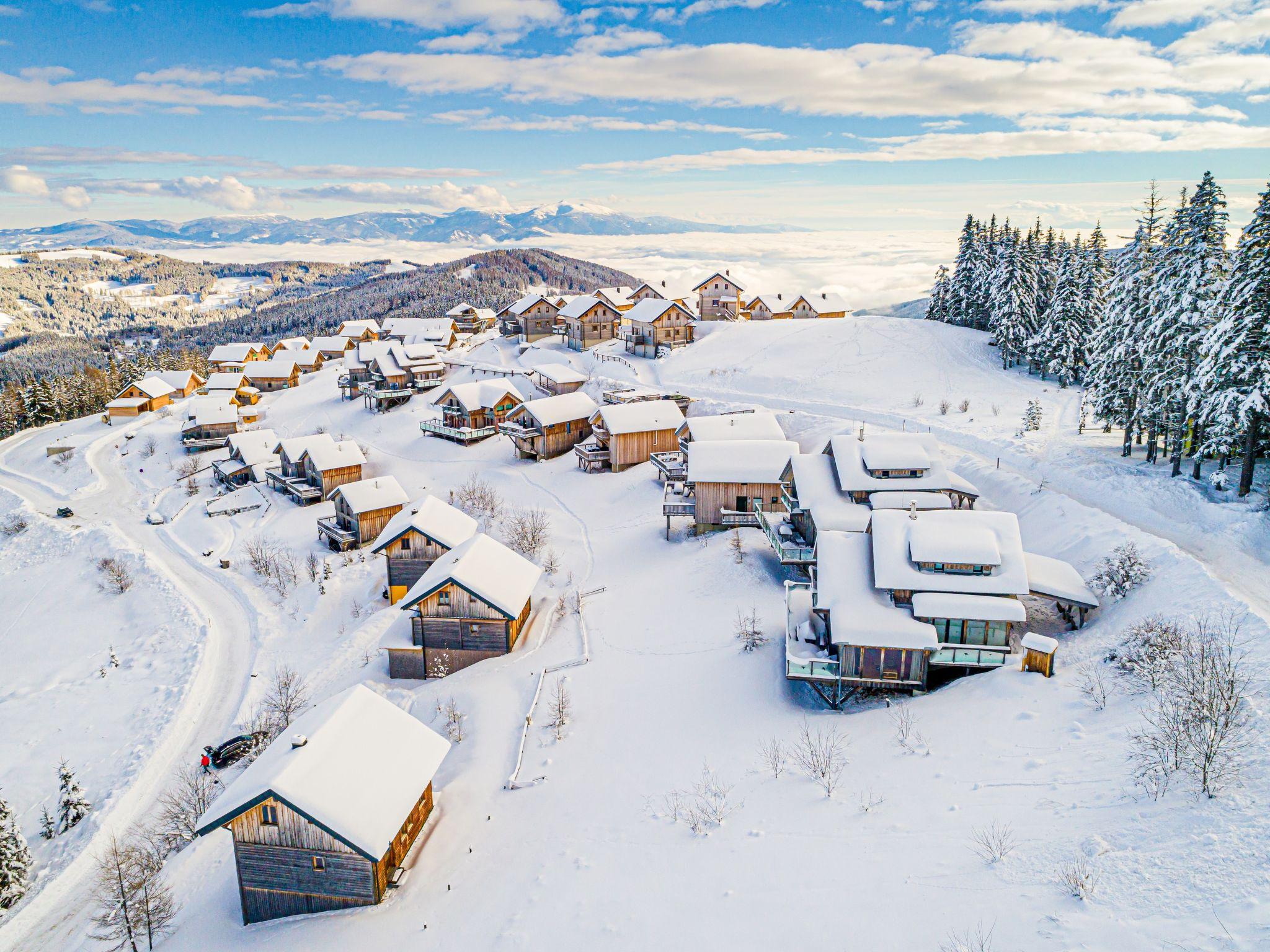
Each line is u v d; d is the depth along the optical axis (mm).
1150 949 15609
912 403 73062
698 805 25125
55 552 70312
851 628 29875
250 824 24734
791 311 121625
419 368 105750
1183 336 46406
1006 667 29281
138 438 104562
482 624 41094
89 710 44094
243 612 54500
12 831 30656
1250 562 34281
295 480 77000
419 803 27312
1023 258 87500
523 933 21312
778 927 19250
